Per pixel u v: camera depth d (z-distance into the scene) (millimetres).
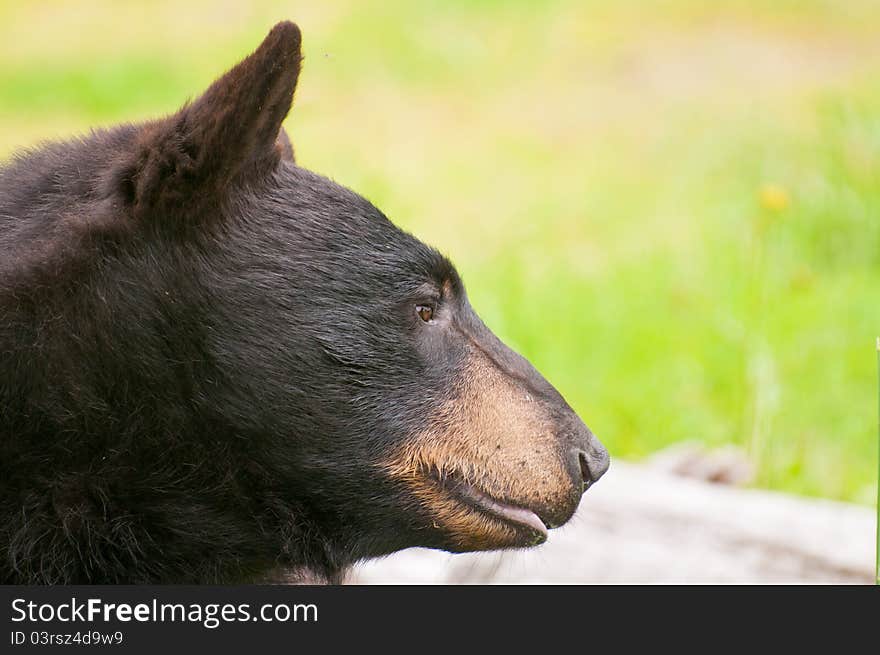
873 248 17438
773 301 15922
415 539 7461
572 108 27047
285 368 7000
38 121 26109
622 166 23594
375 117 26578
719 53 29172
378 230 7340
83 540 7047
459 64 29344
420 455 7242
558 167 23875
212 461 7102
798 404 14039
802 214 17750
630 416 14203
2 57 30719
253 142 6973
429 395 7281
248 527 7258
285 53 6812
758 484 12883
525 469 7387
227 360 6969
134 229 6965
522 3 32781
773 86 26406
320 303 7070
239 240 7047
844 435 13633
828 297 16297
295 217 7176
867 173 18312
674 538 10562
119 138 7500
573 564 10430
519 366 7602
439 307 7488
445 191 22609
